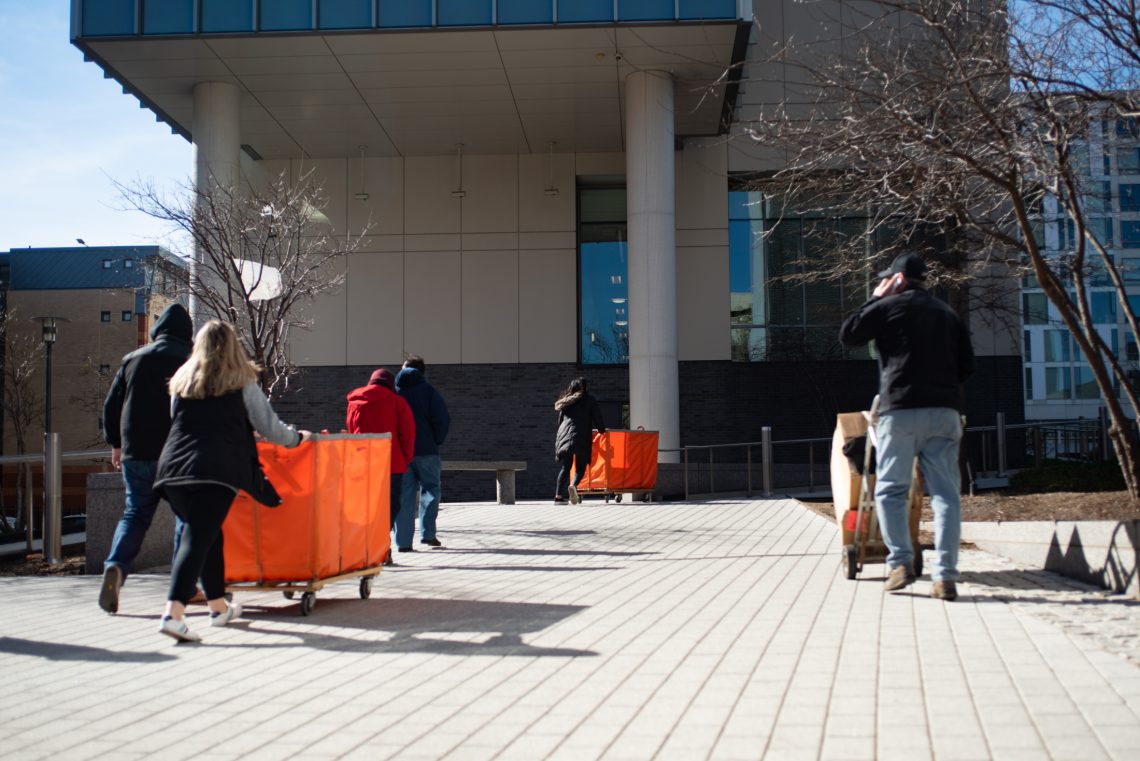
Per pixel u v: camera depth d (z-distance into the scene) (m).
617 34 22.27
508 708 4.68
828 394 28.33
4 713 4.79
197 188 20.05
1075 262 11.23
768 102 26.67
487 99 25.73
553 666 5.52
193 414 6.66
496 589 8.57
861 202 13.52
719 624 6.63
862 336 7.60
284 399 29.28
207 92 24.56
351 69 23.84
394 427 11.35
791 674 5.16
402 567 10.25
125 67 23.64
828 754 3.86
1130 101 8.98
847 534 8.52
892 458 7.52
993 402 27.89
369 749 4.12
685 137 28.80
